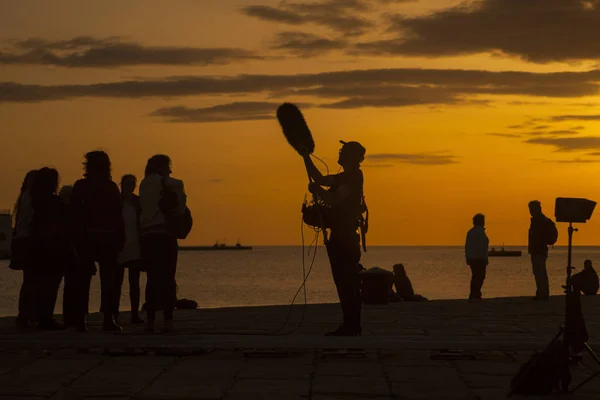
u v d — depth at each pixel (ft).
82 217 35.04
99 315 46.44
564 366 23.32
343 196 32.48
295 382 24.76
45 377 25.31
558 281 291.58
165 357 29.27
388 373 26.27
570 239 24.39
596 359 23.76
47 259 37.40
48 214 37.58
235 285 253.44
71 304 40.11
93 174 35.32
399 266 68.08
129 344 30.30
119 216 35.50
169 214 34.42
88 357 29.17
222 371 26.53
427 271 463.83
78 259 35.45
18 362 28.04
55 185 38.09
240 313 50.21
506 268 500.33
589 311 50.16
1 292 170.71
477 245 66.54
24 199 37.99
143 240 34.65
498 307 54.85
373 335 35.55
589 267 67.87
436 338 31.48
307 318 45.47
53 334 32.86
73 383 24.48
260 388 23.81
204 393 23.03
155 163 35.06
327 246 33.19
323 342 30.30
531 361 23.61
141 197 34.71
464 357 28.81
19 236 37.73
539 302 60.49
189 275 362.94
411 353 30.17
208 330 37.81
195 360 28.63
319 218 33.01
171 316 35.17
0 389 23.48
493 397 22.81
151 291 34.65
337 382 24.77
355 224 33.04
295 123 33.45
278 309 53.83
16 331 36.60
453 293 201.16
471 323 42.22
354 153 33.19
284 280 301.63
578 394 23.34
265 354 29.32
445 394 23.15
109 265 35.58
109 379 25.05
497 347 29.99
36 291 37.60
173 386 24.04
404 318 45.73
